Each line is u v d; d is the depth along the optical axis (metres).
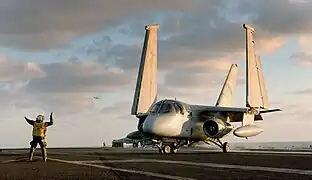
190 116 27.50
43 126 18.34
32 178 10.07
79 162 16.75
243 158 18.20
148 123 25.77
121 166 13.98
